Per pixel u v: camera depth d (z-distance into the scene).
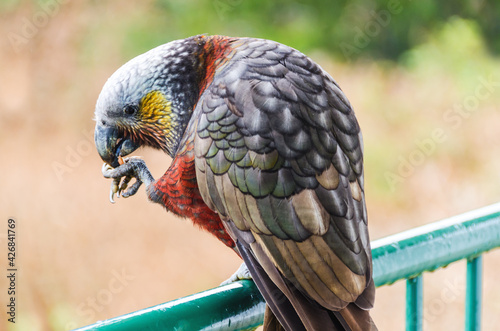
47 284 18.27
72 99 22.27
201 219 5.77
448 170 21.41
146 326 4.34
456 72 24.86
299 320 4.80
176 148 6.16
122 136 6.42
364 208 5.15
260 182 4.97
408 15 26.34
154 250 18.69
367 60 25.75
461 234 5.49
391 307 16.83
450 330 16.16
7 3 22.98
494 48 26.25
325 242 4.87
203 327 4.62
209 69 5.81
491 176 21.19
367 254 4.98
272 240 4.94
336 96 5.36
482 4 26.73
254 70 5.34
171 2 25.02
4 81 22.25
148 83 6.04
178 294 17.70
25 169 20.62
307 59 5.50
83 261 18.59
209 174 5.23
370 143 22.11
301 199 4.92
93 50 23.27
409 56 25.39
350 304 4.82
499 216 5.71
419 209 20.36
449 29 25.81
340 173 5.05
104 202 19.73
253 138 5.03
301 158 4.98
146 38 24.03
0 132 21.70
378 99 23.98
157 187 5.93
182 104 6.01
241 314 4.86
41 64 22.67
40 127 21.81
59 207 19.59
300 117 5.08
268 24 26.05
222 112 5.20
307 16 26.52
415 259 5.27
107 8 24.23
